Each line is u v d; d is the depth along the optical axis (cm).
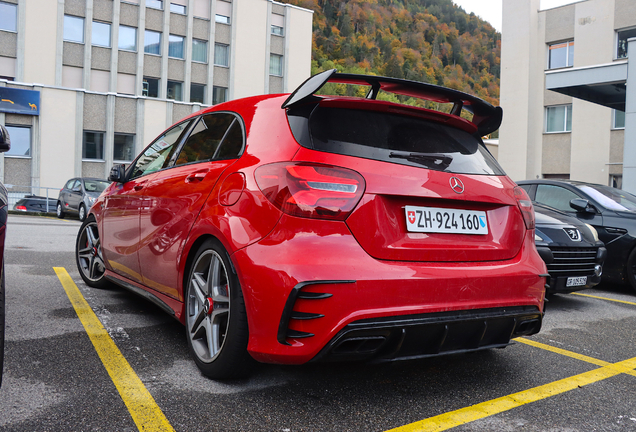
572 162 2478
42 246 744
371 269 206
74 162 2719
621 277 583
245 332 224
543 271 255
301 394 234
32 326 324
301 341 203
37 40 2944
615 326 406
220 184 249
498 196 250
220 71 3616
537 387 258
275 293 204
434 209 230
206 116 318
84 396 221
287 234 207
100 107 2795
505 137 2727
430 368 281
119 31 3225
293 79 3897
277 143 229
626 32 2383
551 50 2620
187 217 270
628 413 229
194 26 3506
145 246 328
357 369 273
